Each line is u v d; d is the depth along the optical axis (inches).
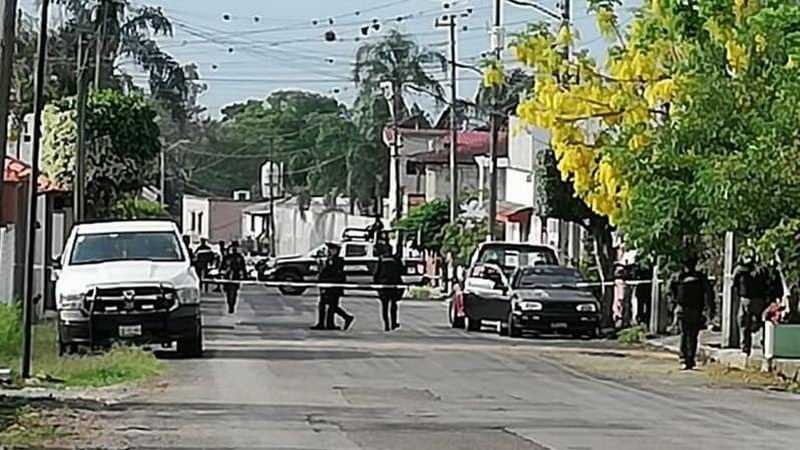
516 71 2502.5
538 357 2006.6
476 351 2094.0
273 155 7490.2
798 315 1846.7
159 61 4461.1
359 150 6446.9
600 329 2482.8
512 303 2439.7
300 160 7150.6
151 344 1881.2
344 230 5625.0
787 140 1636.3
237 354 1920.5
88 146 3152.1
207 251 3587.6
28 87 3100.4
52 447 1044.5
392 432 1136.8
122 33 4148.6
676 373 1792.6
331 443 1071.0
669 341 2300.7
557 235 3602.4
